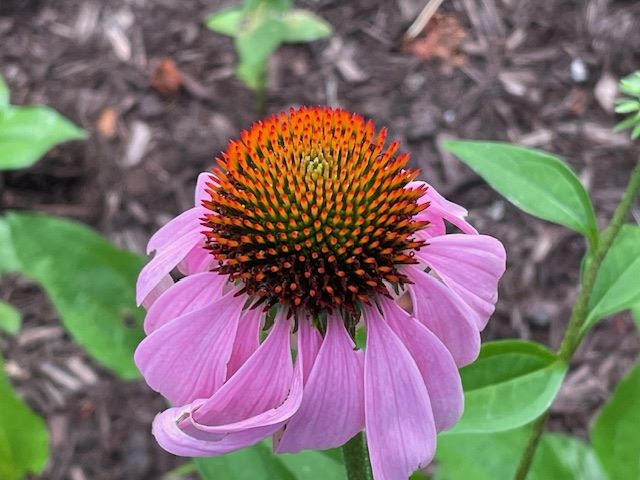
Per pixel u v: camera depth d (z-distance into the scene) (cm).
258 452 16
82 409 27
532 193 14
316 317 10
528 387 13
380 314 10
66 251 21
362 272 10
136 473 25
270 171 11
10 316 26
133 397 27
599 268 14
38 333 29
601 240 14
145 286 11
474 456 18
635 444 17
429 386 10
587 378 27
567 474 18
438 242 11
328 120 12
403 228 11
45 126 26
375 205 11
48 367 28
